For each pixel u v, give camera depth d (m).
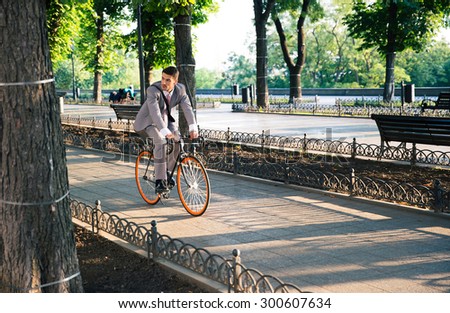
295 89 58.66
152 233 9.95
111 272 9.54
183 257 9.40
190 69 24.45
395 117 18.98
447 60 123.31
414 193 13.78
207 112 55.66
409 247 10.73
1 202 7.84
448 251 10.44
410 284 8.80
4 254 7.93
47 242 7.86
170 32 54.06
